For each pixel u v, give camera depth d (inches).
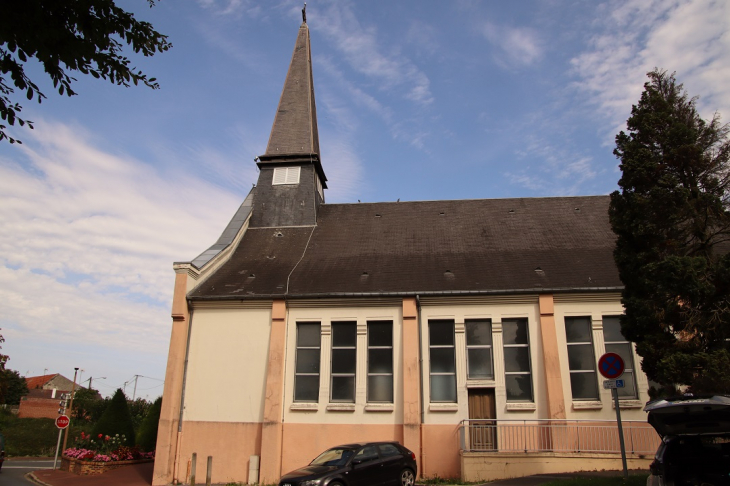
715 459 322.3
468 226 978.1
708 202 482.0
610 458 641.0
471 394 745.0
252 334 793.6
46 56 271.0
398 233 972.6
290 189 1056.8
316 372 775.1
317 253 923.4
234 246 952.3
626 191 534.3
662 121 521.3
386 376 762.2
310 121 1129.4
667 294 466.6
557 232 934.4
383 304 784.9
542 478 598.5
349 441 731.4
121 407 1112.2
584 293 754.2
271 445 728.3
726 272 438.6
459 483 650.8
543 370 735.7
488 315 767.7
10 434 1593.3
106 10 285.0
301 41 1261.1
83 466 868.6
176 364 775.1
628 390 725.3
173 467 746.8
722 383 425.7
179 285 805.2
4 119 276.8
